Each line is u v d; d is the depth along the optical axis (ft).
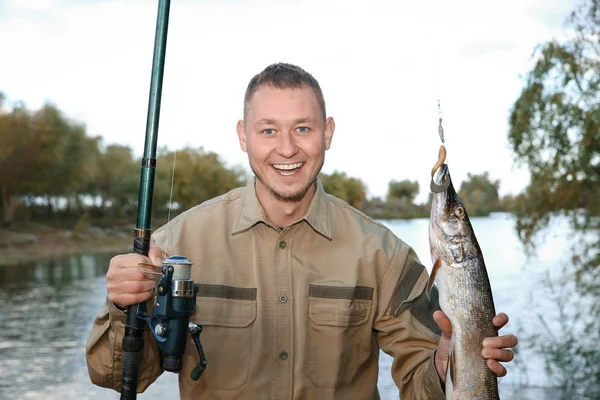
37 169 168.35
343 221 9.64
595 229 32.32
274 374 8.97
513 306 50.14
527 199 33.65
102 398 31.68
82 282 83.71
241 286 9.18
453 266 7.70
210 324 9.04
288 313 9.11
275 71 9.11
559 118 31.83
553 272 56.54
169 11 8.35
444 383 8.18
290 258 9.27
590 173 32.27
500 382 29.27
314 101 9.04
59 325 51.83
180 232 9.36
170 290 7.52
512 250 117.80
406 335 9.14
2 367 37.52
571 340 29.48
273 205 9.30
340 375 9.09
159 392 31.71
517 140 33.12
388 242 9.57
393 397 30.42
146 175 8.09
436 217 7.78
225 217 9.53
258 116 8.98
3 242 136.67
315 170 9.07
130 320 7.75
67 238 151.84
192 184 152.97
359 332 9.27
